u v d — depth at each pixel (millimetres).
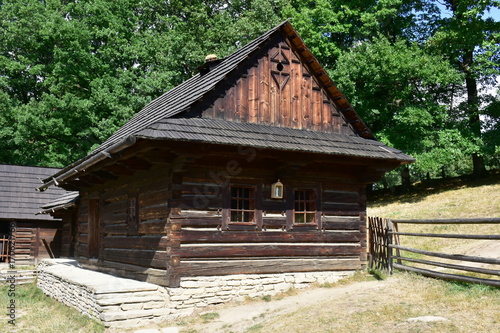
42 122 28156
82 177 13445
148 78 28328
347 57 24734
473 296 8250
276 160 10961
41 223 22078
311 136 11273
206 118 10383
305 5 28375
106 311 9172
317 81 12148
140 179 11516
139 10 35500
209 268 10109
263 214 10914
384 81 24625
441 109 24797
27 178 23578
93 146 27891
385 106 25844
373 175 12094
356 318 7738
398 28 28500
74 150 31516
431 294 8734
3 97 28766
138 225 11383
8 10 31188
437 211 21109
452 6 27781
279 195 10844
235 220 10648
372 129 27844
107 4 31406
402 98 25328
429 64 23859
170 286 9672
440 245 14906
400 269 11461
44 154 30391
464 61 27453
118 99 28703
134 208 11930
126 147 9062
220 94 10672
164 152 9734
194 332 8477
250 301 10297
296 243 11266
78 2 32719
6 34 30188
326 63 27531
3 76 31234
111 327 8930
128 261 11867
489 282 8711
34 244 21828
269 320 8500
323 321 7785
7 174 23297
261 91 11242
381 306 8273
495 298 8008
